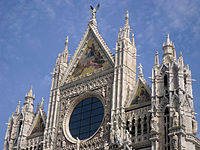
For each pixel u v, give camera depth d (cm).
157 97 6194
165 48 6638
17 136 7838
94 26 8169
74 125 7181
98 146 6581
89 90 7281
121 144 6188
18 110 8206
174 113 5809
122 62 7056
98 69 7444
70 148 6906
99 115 6956
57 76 7969
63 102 7569
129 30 7569
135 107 6506
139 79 6775
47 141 7225
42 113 7800
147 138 6094
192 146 5678
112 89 6912
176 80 6162
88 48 7906
